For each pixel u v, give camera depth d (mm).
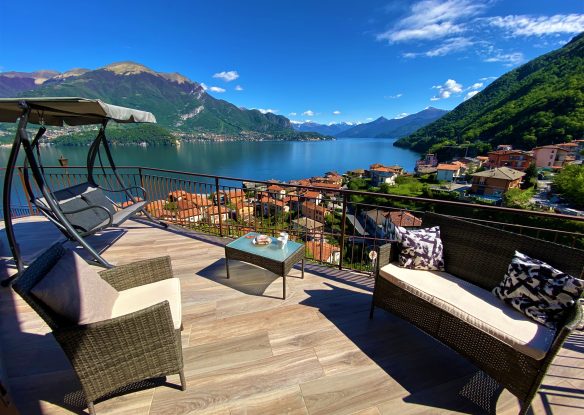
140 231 3908
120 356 1227
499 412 1326
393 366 1597
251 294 2332
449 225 2068
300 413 1311
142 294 1634
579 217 1735
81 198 3273
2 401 1015
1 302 2133
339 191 2664
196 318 2010
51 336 1782
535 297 1445
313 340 1797
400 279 1792
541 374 1160
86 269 1430
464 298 1607
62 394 1386
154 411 1308
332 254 3424
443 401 1384
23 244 3264
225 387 1445
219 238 3664
